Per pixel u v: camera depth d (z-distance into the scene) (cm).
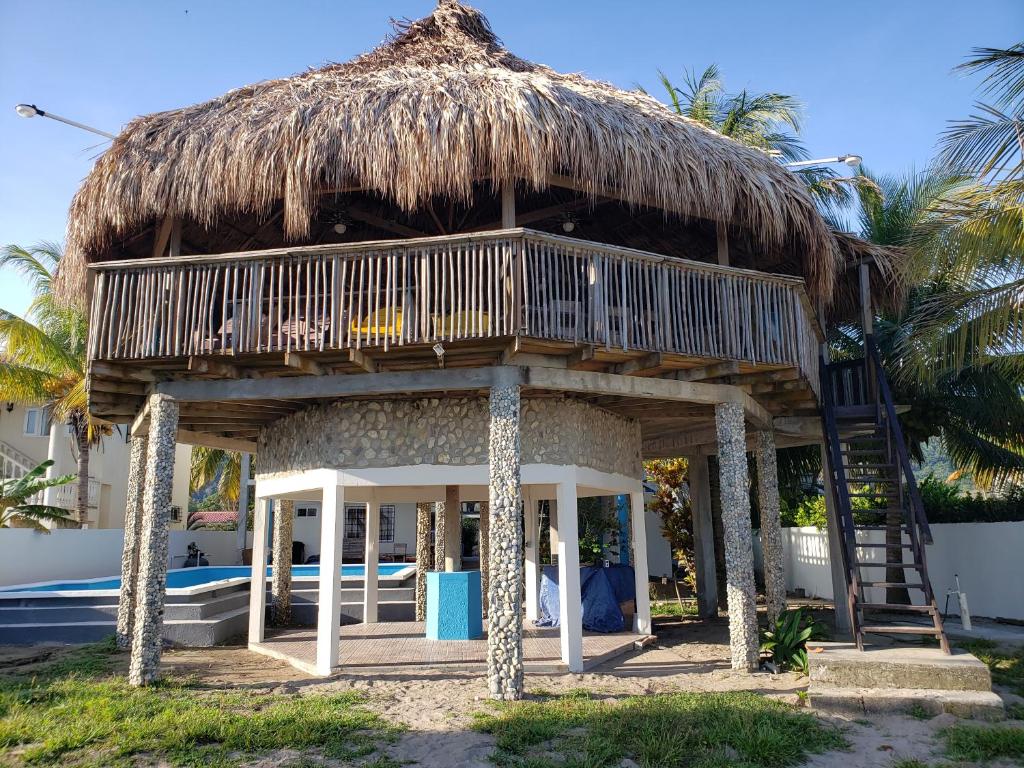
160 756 540
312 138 755
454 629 1031
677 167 798
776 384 952
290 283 769
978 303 963
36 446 2123
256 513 1067
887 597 1414
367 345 742
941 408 1370
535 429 886
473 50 974
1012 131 885
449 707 680
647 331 786
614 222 1141
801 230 897
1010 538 1209
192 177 778
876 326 1491
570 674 830
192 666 893
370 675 815
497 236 729
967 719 649
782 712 646
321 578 859
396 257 755
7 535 1491
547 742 579
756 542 2006
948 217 935
